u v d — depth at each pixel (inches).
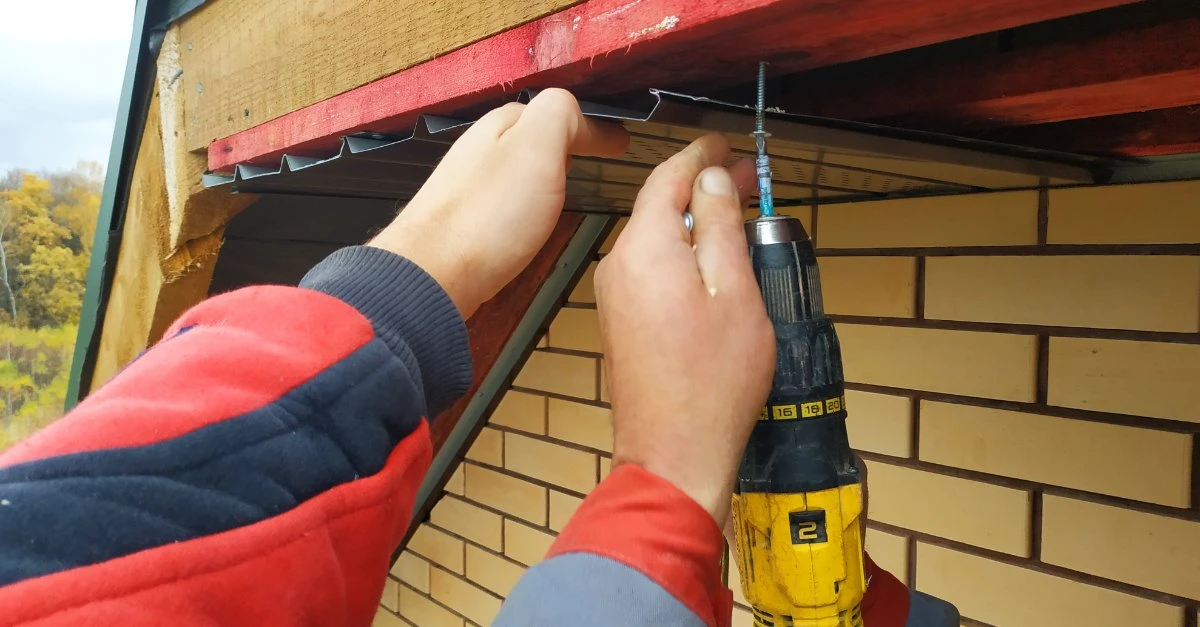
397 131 31.0
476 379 62.9
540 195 20.0
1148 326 32.3
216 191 45.3
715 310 17.5
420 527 77.2
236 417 12.5
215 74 41.9
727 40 17.4
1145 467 32.7
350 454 13.9
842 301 43.3
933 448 39.8
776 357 19.5
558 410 61.2
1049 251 35.0
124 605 10.5
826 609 19.5
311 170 34.3
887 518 41.9
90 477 11.0
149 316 53.1
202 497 11.7
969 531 38.6
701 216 18.8
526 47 21.3
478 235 19.4
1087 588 34.7
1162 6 19.8
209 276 51.5
